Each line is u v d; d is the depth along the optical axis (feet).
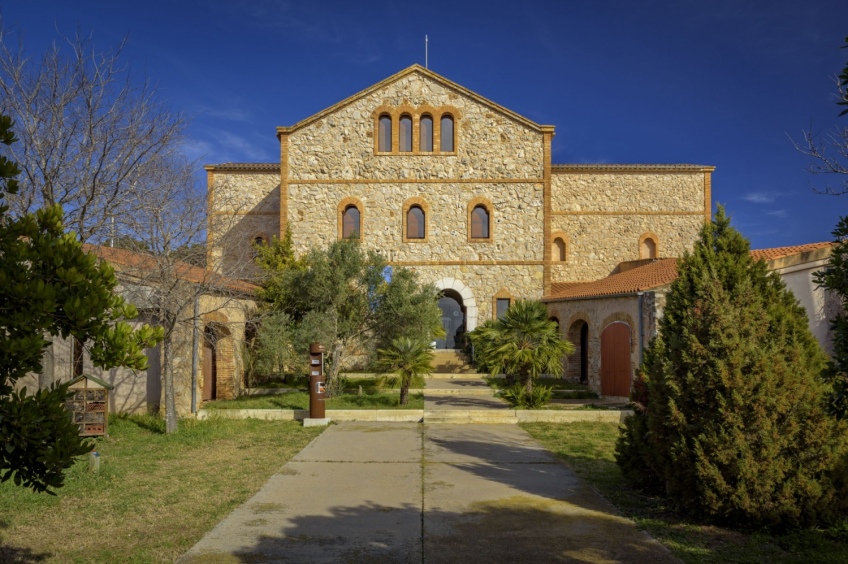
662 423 24.41
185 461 33.88
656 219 97.55
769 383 21.80
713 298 23.65
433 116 83.82
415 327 62.13
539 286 82.69
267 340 57.47
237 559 19.79
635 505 25.91
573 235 97.50
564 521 23.73
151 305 44.04
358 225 83.15
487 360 56.70
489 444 39.11
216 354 60.64
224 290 52.85
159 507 25.36
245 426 45.24
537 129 83.82
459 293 82.84
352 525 23.20
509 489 28.43
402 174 83.35
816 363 25.00
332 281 61.36
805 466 21.71
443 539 21.72
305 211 82.89
